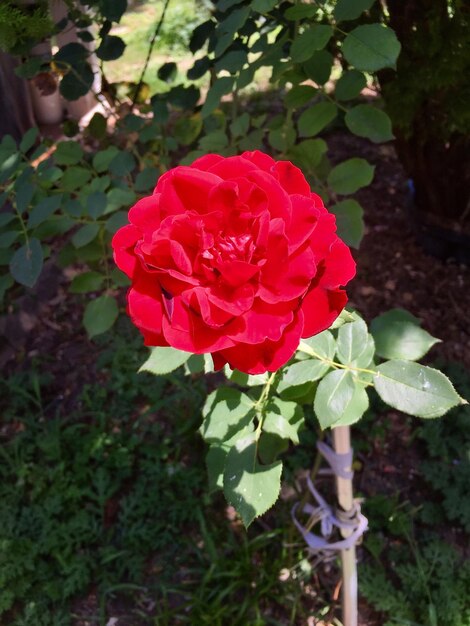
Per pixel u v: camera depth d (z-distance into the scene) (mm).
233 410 277
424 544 522
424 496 553
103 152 461
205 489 563
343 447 372
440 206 675
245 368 204
